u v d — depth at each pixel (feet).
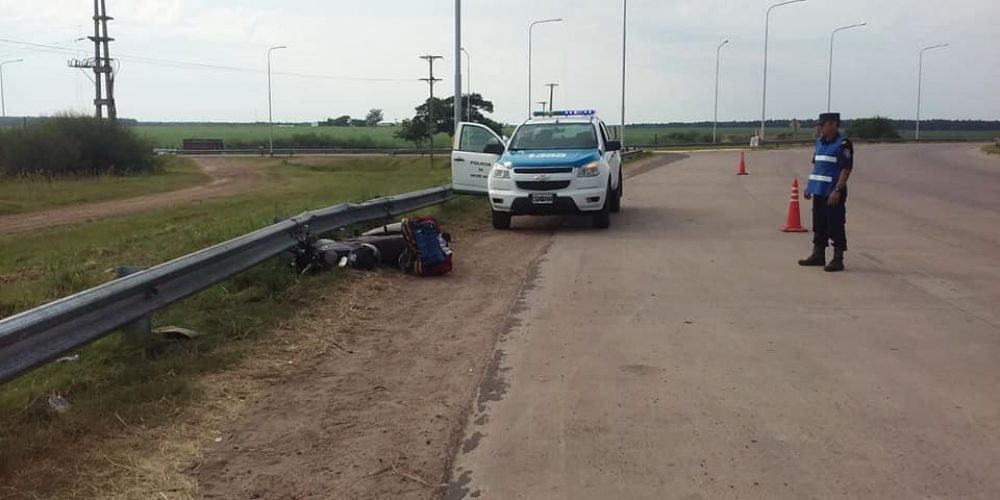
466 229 47.47
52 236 57.26
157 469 14.71
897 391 18.65
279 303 26.35
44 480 14.03
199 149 311.06
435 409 17.92
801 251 38.83
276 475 14.64
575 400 18.31
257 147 333.01
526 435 16.39
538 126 50.57
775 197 67.82
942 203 61.72
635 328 24.48
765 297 28.63
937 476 14.30
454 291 30.04
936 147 215.51
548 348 22.44
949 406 17.67
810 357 21.33
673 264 35.47
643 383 19.39
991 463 14.80
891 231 45.50
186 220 65.05
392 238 33.60
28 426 16.14
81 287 31.96
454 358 21.66
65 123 159.53
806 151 187.21
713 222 50.60
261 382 19.53
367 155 261.85
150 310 20.93
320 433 16.56
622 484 14.17
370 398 18.61
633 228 47.93
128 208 83.76
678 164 127.24
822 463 14.88
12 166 149.48
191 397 18.12
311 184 121.19
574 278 32.45
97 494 13.66
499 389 19.13
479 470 14.84
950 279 31.50
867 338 23.11
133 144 167.63
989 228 46.65
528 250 39.81
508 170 45.47
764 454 15.30
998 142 209.97
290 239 31.22
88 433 16.05
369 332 24.21
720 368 20.47
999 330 23.81
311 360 21.34
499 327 24.81
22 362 15.92
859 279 31.71
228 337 22.74
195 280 23.44
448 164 221.05
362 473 14.76
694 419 17.08
